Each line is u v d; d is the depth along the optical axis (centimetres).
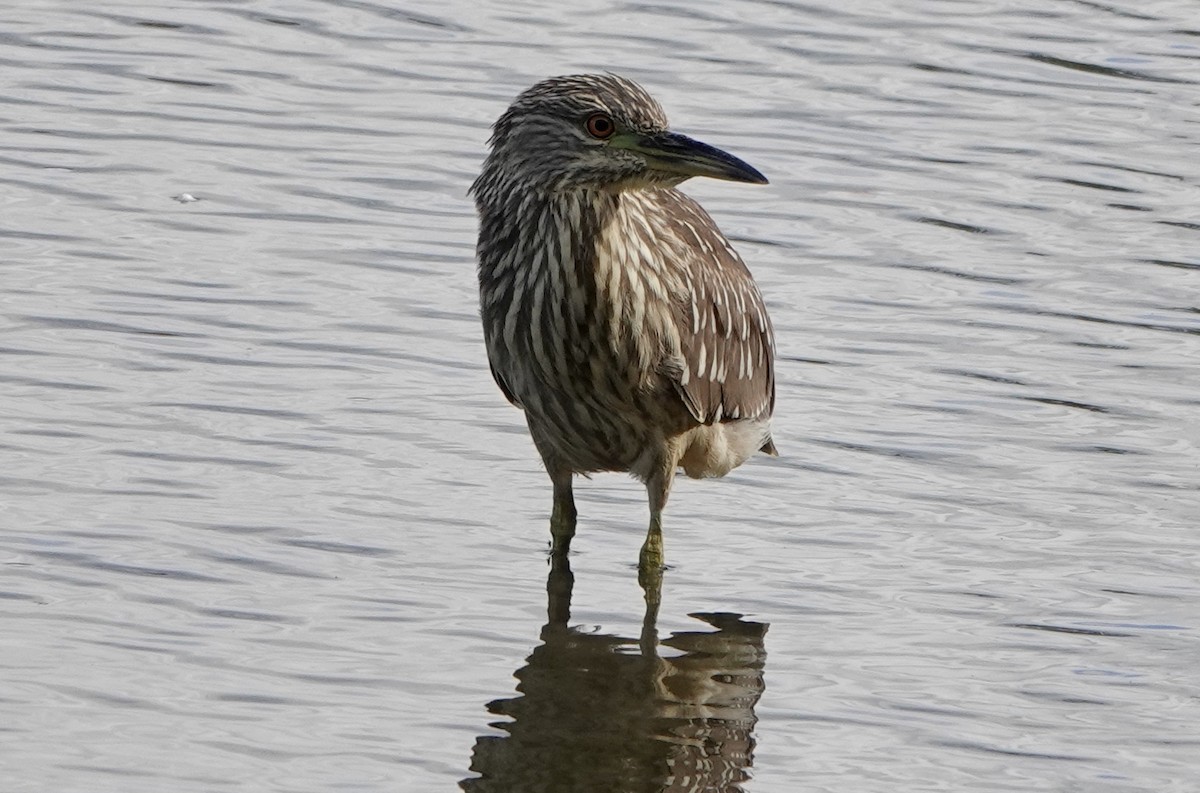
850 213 1764
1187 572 1238
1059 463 1380
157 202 1706
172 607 1135
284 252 1638
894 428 1427
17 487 1262
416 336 1520
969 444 1406
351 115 1902
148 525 1228
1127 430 1428
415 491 1309
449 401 1431
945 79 2044
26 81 1934
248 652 1092
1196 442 1412
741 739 1040
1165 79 2061
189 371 1438
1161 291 1647
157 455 1318
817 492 1345
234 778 961
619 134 1176
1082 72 2073
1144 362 1529
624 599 1206
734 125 1911
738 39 2117
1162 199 1809
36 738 984
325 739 1006
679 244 1263
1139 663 1128
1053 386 1491
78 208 1686
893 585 1223
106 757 971
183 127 1856
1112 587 1220
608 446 1273
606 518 1330
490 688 1078
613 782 991
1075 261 1694
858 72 2048
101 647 1083
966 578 1230
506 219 1219
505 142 1212
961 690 1097
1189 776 1009
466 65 2025
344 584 1184
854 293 1627
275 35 2080
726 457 1335
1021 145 1905
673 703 1074
